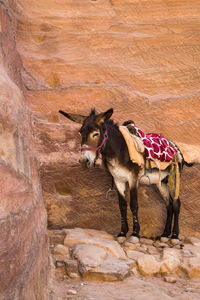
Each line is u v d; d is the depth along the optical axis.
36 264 2.49
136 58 5.94
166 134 5.61
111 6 6.36
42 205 3.46
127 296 3.08
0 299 1.62
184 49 6.09
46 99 5.41
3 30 3.16
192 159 5.12
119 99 5.60
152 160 4.54
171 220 4.93
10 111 2.20
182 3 6.43
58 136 5.05
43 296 2.66
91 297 2.98
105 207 5.05
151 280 3.69
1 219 1.69
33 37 5.90
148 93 5.77
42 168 4.87
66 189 5.04
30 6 6.07
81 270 3.52
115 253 3.97
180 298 3.17
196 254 4.30
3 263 1.68
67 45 5.91
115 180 4.56
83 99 5.50
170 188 4.79
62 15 6.12
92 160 4.10
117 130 4.52
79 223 4.98
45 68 5.63
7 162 1.97
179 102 5.76
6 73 2.63
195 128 5.70
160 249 4.50
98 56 5.87
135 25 6.22
